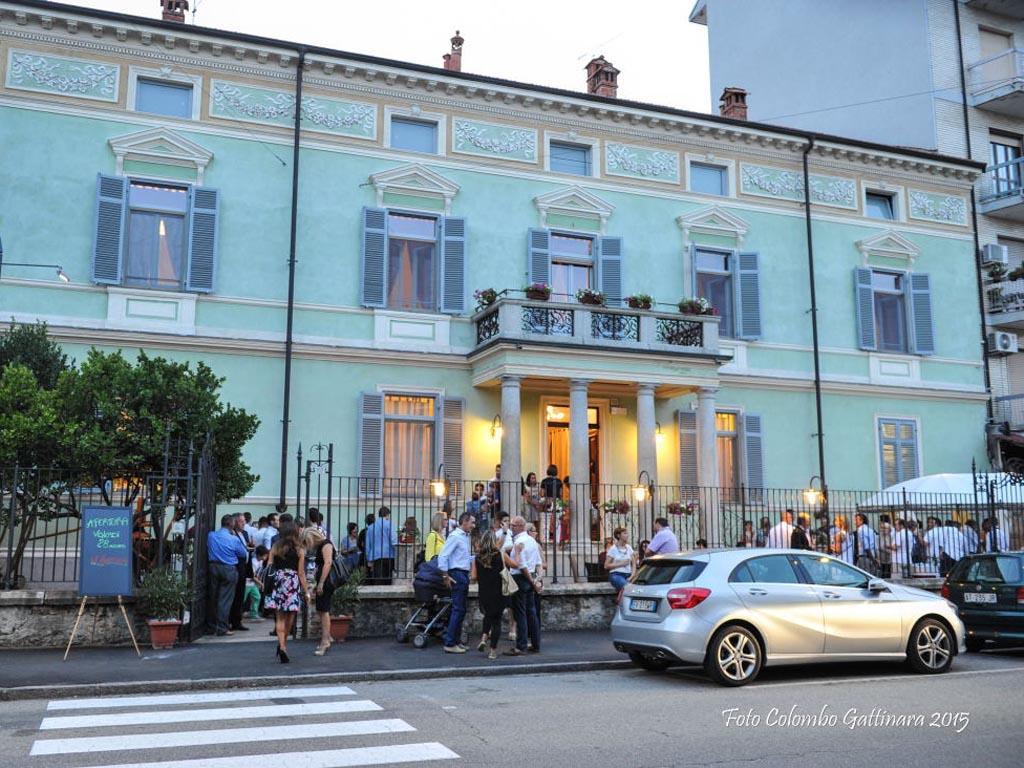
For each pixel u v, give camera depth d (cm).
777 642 1072
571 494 1961
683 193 2400
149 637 1260
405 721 842
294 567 1147
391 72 2138
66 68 1928
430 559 1372
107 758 707
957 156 2797
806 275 2495
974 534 1861
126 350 1906
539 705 923
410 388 2106
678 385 2108
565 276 2292
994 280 2733
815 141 2514
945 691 1014
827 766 699
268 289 2023
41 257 1872
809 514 2219
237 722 836
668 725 831
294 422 2006
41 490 1355
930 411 2583
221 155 2028
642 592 1109
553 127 2305
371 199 2133
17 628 1210
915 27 2862
